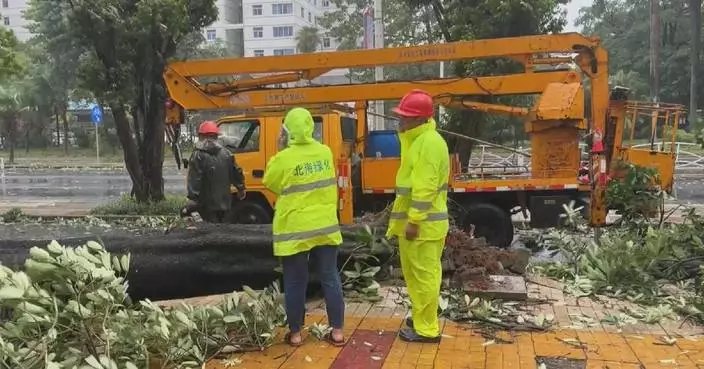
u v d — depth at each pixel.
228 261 5.85
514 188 9.62
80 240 5.85
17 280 3.81
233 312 4.70
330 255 4.75
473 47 10.02
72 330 3.94
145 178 15.41
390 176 10.03
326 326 5.09
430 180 4.46
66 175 29.59
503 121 20.36
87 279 4.11
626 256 6.44
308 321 5.39
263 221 10.34
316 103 10.58
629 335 4.99
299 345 4.75
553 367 4.31
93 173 31.02
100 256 4.46
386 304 5.83
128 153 15.43
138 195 15.49
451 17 15.62
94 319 4.04
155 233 6.04
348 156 10.09
